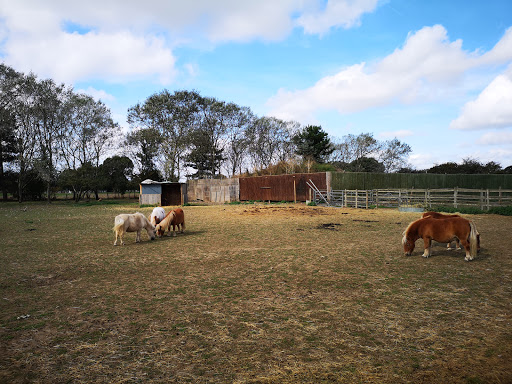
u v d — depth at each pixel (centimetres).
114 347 360
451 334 378
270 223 1532
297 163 3909
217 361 326
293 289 558
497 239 990
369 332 388
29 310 478
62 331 403
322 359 327
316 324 412
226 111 4753
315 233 1200
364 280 603
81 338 383
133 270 714
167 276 661
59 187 4819
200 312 460
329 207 2378
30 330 406
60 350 354
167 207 2898
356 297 511
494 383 281
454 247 896
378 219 1614
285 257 812
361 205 2361
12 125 3672
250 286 581
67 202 4206
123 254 888
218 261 785
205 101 4638
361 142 5200
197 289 570
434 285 563
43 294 555
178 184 3434
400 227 1328
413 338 370
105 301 514
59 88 3859
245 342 367
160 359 332
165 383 289
